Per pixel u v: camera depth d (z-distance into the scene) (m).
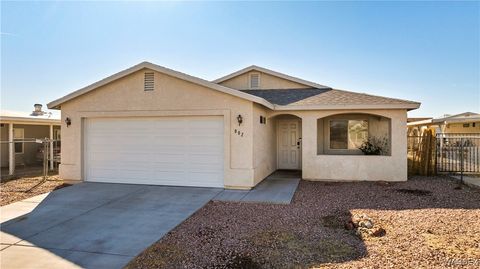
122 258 4.73
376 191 9.59
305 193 9.48
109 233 5.93
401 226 6.04
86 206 8.01
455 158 13.34
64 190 10.01
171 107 10.49
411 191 9.52
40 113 19.61
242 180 9.95
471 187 10.11
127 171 11.06
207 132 10.40
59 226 6.38
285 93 14.70
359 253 4.72
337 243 5.19
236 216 7.02
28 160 18.23
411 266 4.19
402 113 11.22
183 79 10.25
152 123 10.85
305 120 11.87
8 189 10.27
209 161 10.39
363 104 11.16
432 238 5.30
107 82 10.88
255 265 4.38
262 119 11.53
